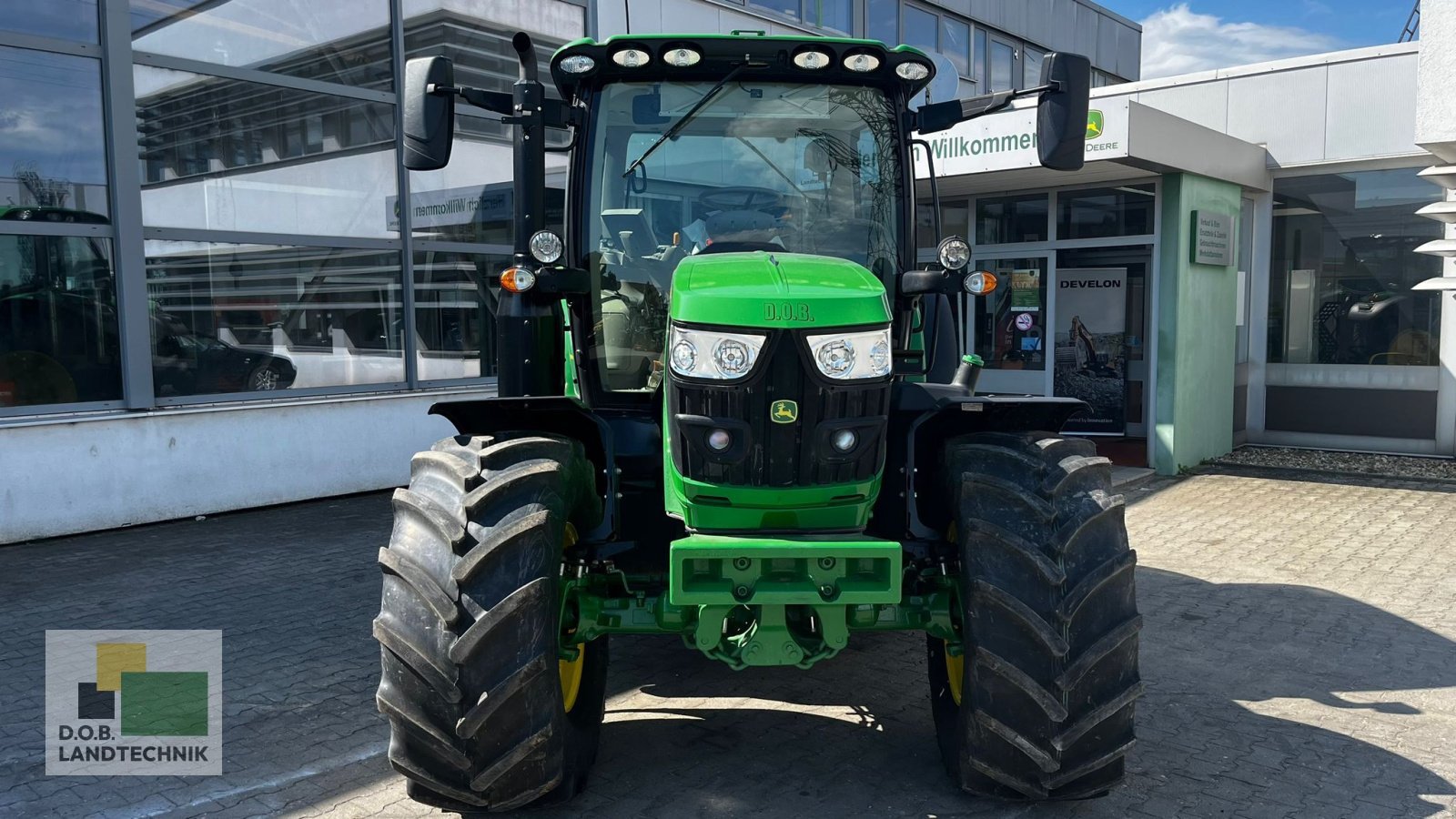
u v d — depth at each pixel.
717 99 3.88
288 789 3.56
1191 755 3.82
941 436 3.66
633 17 11.41
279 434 8.35
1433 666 4.77
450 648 2.88
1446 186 8.73
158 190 7.77
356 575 6.29
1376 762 3.76
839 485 3.13
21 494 7.01
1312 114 10.60
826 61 3.75
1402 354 10.57
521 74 3.76
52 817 3.37
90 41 7.36
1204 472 9.95
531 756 3.03
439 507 3.10
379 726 4.10
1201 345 10.06
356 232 9.07
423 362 9.59
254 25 8.33
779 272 3.23
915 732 4.04
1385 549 7.02
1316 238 10.96
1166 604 5.79
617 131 3.89
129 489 7.52
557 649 3.08
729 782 3.60
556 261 3.80
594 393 3.93
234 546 7.03
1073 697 3.07
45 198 7.22
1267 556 6.86
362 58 9.08
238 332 8.27
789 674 4.70
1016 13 18.27
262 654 4.92
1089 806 3.41
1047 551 3.11
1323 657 4.91
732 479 3.10
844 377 3.05
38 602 5.74
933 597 3.44
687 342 3.08
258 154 8.38
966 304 11.33
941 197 11.22
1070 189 10.41
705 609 3.11
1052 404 3.33
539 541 3.04
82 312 7.39
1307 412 11.14
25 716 4.19
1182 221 9.48
